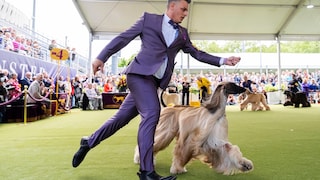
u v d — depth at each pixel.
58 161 2.59
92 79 13.41
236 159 1.96
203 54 2.08
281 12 11.80
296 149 3.04
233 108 11.23
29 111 6.46
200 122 2.09
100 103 11.32
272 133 4.22
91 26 12.53
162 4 11.02
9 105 6.36
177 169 2.18
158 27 1.78
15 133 4.52
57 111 8.55
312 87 14.51
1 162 2.55
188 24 12.02
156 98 1.74
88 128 5.13
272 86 14.99
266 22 12.49
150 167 1.63
